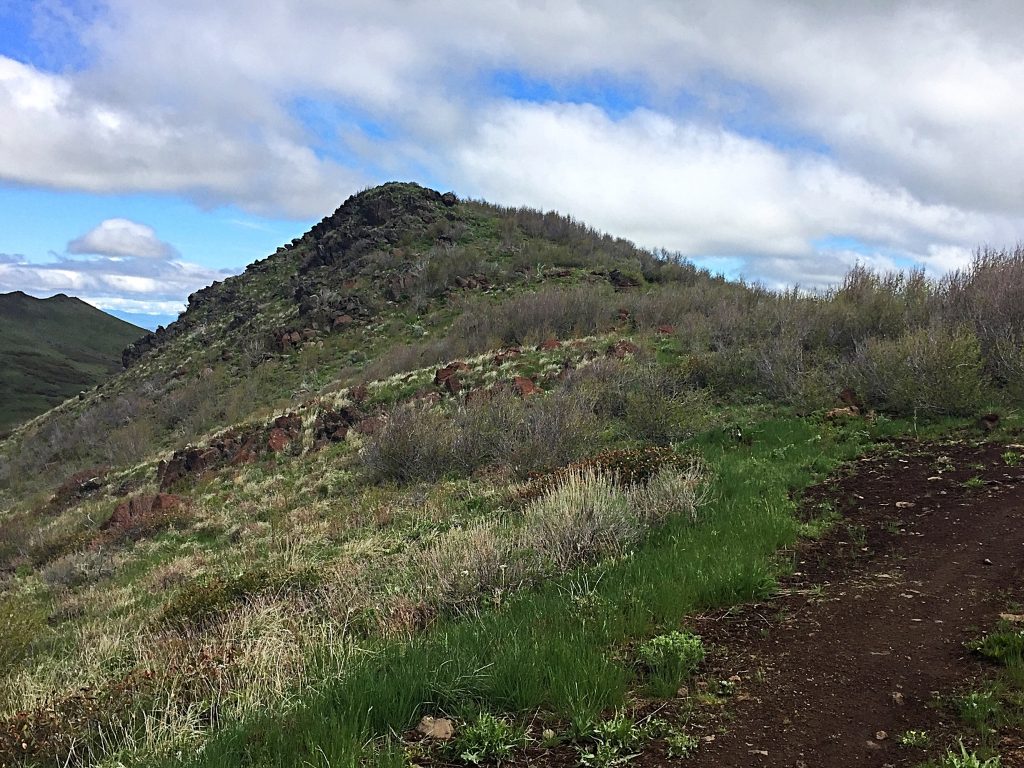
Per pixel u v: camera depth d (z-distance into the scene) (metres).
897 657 3.97
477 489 12.81
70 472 34.62
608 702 3.59
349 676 4.03
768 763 3.00
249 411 34.47
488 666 3.92
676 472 9.11
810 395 13.20
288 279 63.41
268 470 20.23
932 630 4.30
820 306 18.92
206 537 15.47
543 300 33.56
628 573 5.63
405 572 7.30
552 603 5.13
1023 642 3.77
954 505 7.20
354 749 3.09
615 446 13.52
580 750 3.21
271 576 8.67
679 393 14.90
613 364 18.53
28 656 8.25
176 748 3.65
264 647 5.13
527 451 13.36
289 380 38.91
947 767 2.76
